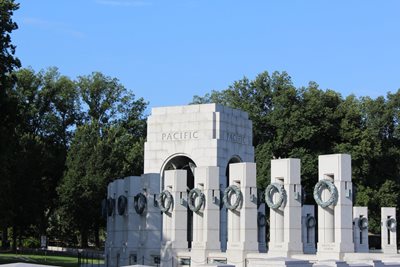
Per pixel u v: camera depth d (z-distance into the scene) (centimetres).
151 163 6988
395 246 7606
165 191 5716
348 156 4891
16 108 6078
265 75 10319
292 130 9444
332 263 3014
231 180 5356
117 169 9944
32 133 10775
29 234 11406
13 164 9019
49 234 12044
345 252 4753
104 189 9638
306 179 9238
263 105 10338
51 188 10688
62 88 11575
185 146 6806
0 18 5950
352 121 9556
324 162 4953
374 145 9569
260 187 9169
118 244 6219
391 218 7625
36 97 11394
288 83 10300
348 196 4841
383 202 9331
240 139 6994
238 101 10319
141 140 11012
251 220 5216
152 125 7038
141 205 5819
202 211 5522
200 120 6762
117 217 6253
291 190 5066
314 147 9619
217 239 5441
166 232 5728
